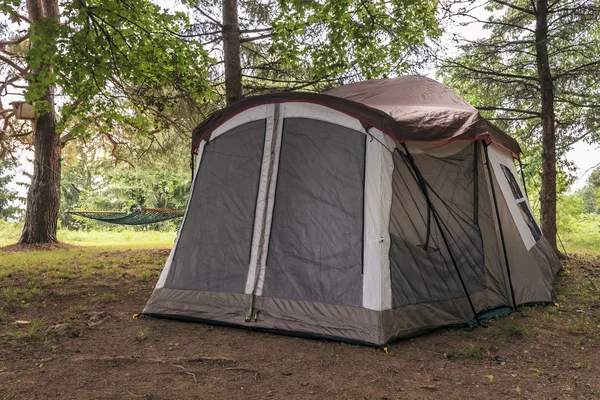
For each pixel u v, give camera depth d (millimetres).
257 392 3266
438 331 4766
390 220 4656
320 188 4895
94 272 8203
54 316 5215
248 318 4738
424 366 3820
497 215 5609
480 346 4344
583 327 4812
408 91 6277
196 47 9016
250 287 4895
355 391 3303
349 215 4703
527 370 3760
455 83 11273
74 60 6621
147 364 3758
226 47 8852
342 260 4625
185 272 5285
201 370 3648
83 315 5180
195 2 9289
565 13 9594
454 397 3234
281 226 4969
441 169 5324
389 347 4234
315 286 4664
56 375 3502
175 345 4234
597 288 6789
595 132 11625
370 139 4762
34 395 3143
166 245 15492
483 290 5387
